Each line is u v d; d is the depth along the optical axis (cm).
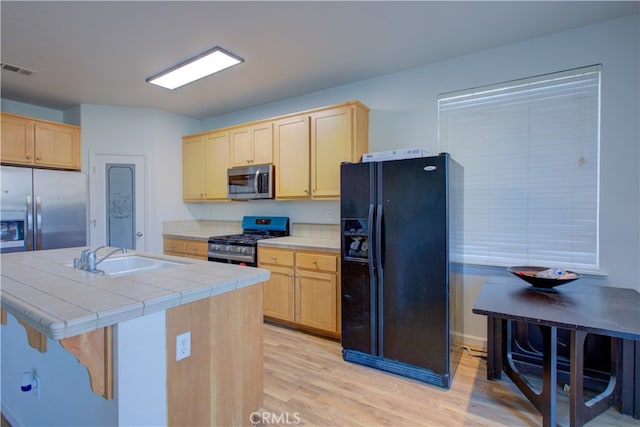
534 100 254
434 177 218
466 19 224
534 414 190
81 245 369
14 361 188
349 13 216
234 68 301
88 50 265
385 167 234
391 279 233
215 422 151
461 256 267
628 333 139
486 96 271
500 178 267
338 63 291
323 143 318
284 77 321
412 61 288
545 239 251
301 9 211
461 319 267
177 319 135
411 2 204
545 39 248
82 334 107
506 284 222
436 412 191
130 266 231
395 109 312
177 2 203
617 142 227
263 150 365
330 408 194
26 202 330
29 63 288
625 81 224
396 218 230
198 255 387
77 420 139
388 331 235
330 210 355
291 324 320
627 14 220
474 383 223
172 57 278
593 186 235
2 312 166
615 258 227
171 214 445
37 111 406
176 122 450
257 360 175
